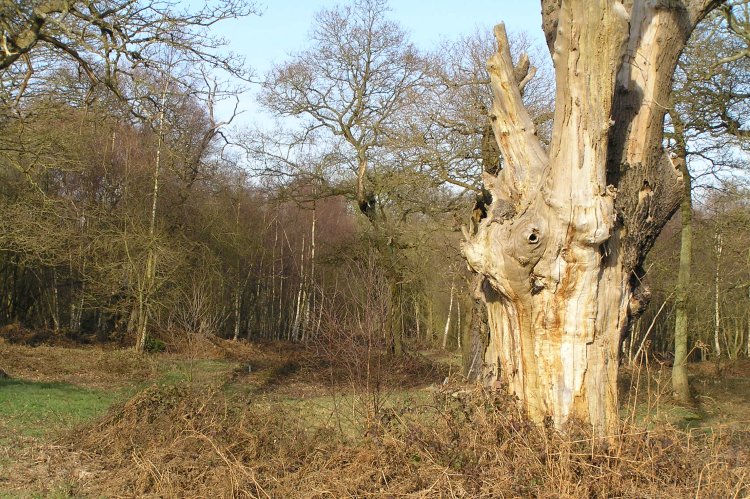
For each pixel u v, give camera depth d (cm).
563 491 544
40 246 2041
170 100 1375
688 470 579
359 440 745
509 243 650
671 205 707
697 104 1232
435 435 645
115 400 1338
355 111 2225
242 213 3247
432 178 1516
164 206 2478
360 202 2230
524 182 673
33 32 927
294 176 2289
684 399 1514
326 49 2191
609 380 667
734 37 1136
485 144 1460
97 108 1257
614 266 667
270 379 1853
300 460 716
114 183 2409
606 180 667
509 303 684
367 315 855
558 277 648
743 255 1572
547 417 657
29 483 695
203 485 640
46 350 2239
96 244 2302
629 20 613
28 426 1002
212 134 1434
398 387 912
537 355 672
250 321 3734
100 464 769
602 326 664
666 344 3167
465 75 1470
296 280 3800
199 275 2523
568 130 631
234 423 794
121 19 1006
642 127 675
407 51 2169
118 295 2622
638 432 606
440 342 3359
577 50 620
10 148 1416
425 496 555
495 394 684
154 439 777
